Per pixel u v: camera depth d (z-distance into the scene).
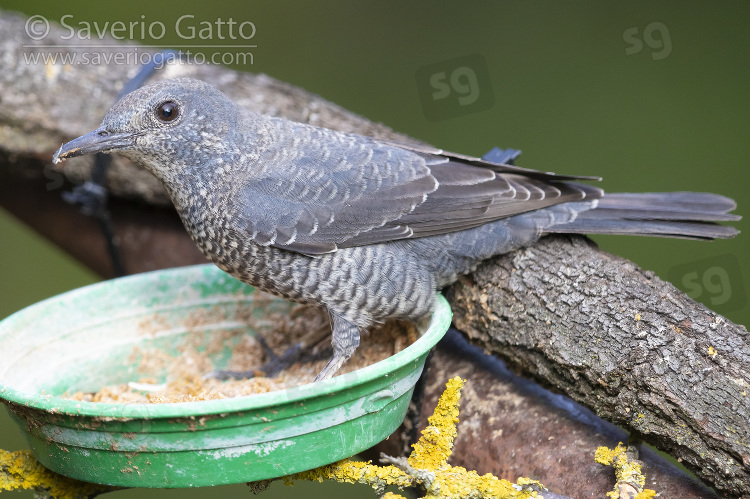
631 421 4.89
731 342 4.76
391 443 6.10
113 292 6.10
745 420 4.46
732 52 10.38
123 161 7.82
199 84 5.64
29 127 7.93
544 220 5.87
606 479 4.96
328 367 5.57
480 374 6.14
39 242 10.91
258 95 7.80
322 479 4.74
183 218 5.83
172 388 5.96
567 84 10.65
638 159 10.16
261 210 5.50
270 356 6.36
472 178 5.86
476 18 11.20
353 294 5.59
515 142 10.55
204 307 6.44
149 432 4.24
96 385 5.97
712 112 10.21
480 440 5.69
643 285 5.21
